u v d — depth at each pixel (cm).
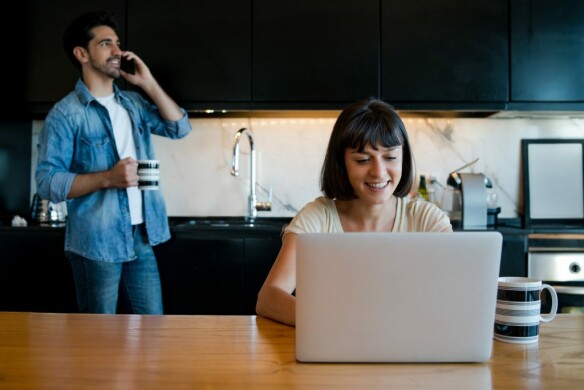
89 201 210
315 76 270
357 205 147
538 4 267
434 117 300
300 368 87
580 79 267
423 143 301
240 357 92
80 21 217
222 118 305
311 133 303
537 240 252
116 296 218
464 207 267
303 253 88
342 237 87
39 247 253
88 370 86
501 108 268
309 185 303
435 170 300
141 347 98
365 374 85
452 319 88
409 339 88
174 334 106
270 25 271
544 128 299
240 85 271
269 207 300
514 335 101
